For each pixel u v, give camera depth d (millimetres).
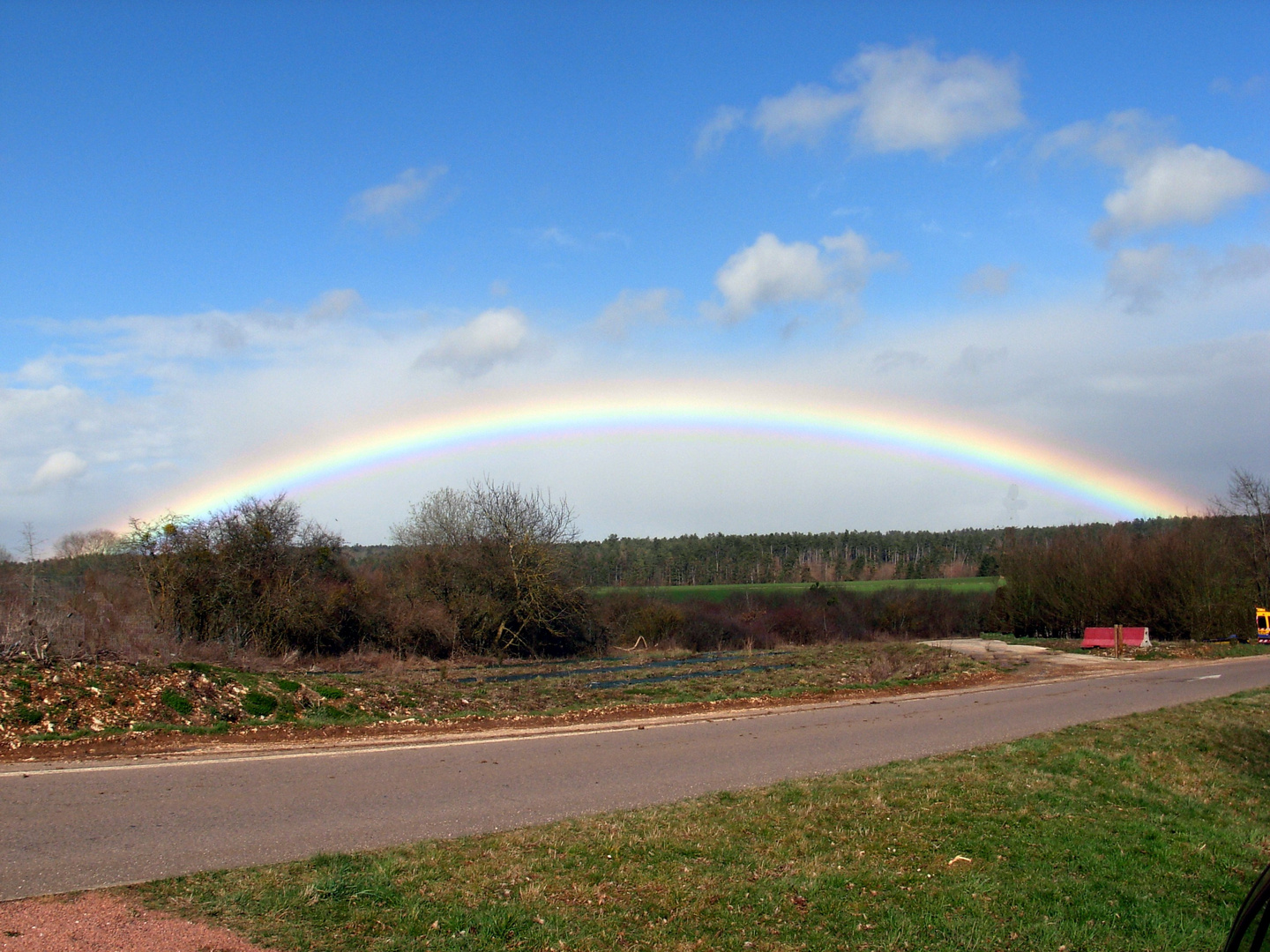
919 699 19734
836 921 6055
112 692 13359
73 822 7719
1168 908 6652
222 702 14445
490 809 8828
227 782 9656
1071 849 8000
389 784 9898
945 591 58031
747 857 7352
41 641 14922
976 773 11000
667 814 8672
